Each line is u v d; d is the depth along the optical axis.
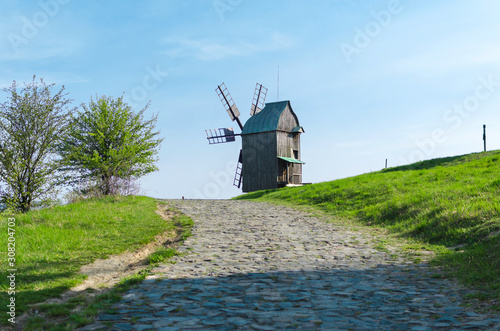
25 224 12.52
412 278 7.76
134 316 5.39
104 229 12.70
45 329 4.95
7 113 19.84
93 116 29.97
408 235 12.66
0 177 19.44
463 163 24.48
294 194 25.06
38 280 7.19
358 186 22.17
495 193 13.58
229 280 7.52
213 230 13.67
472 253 8.87
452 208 13.05
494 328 4.92
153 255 9.73
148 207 18.56
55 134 20.86
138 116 30.77
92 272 8.28
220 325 5.03
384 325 5.08
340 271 8.36
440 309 5.78
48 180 20.75
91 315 5.39
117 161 26.50
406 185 19.48
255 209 19.83
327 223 15.75
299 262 9.25
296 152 42.09
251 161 40.22
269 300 6.21
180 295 6.46
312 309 5.77
